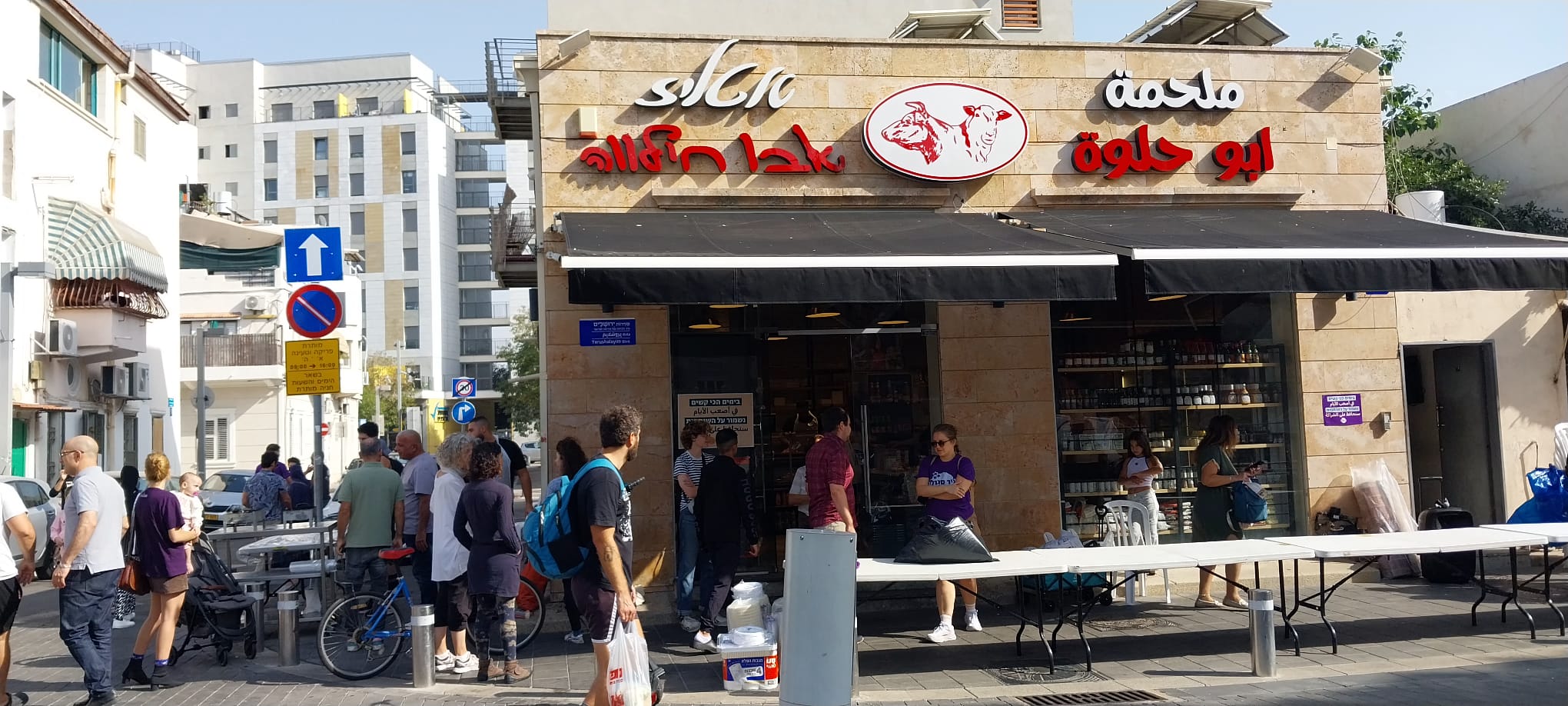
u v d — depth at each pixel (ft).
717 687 26.27
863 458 37.32
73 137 70.38
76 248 66.64
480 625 26.94
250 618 30.78
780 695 20.12
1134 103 38.17
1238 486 35.63
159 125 85.76
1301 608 33.78
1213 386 39.32
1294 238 31.73
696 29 45.62
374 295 226.17
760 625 26.76
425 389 217.56
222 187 227.61
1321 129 39.60
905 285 27.40
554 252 32.07
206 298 119.44
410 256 226.99
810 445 37.50
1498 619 31.27
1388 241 31.27
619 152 35.14
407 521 31.99
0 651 24.84
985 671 27.20
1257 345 39.68
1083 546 36.94
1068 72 38.17
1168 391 38.96
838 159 36.52
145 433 81.56
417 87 237.04
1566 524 30.71
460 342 241.76
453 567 27.63
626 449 21.91
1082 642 27.22
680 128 35.81
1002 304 37.17
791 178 36.29
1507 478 42.19
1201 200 38.58
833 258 27.25
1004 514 36.63
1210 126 39.01
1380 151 39.78
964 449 36.63
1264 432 39.40
